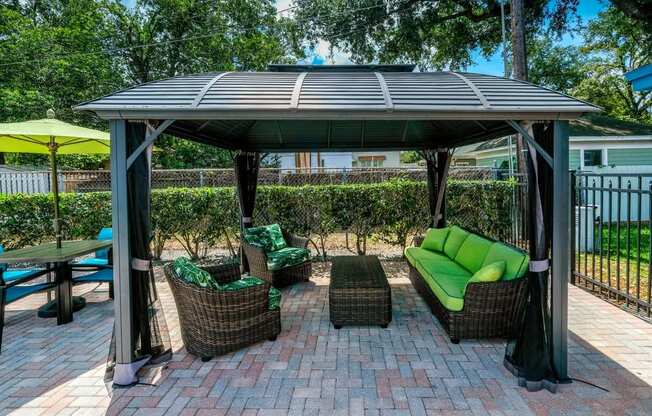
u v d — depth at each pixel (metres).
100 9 15.03
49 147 4.74
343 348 3.59
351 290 4.02
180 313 3.53
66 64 13.52
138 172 3.06
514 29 8.86
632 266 6.39
